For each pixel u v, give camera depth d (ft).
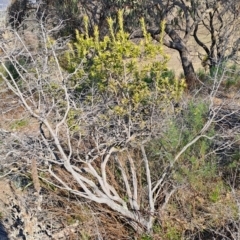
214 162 16.75
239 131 19.06
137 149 16.81
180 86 15.17
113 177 15.94
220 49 34.04
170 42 36.27
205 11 35.19
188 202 15.46
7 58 13.82
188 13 37.42
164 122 15.57
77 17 37.19
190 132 17.40
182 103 18.12
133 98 14.25
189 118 17.80
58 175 16.44
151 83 14.89
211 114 17.85
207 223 14.55
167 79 14.76
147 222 14.71
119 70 14.08
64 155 13.85
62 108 14.32
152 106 14.74
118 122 14.76
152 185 16.24
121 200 14.84
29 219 14.55
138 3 34.35
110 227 14.69
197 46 43.75
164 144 16.21
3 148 14.51
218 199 15.56
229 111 21.34
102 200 14.43
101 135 15.05
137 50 13.89
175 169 15.89
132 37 32.81
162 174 16.03
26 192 16.85
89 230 14.47
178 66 41.55
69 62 15.55
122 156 16.22
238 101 24.62
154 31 33.83
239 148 17.84
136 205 14.97
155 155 16.60
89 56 16.17
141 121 14.69
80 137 14.94
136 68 14.14
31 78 14.51
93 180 16.31
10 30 14.26
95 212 15.25
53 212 15.14
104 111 15.12
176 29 37.17
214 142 17.87
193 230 14.65
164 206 14.93
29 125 18.61
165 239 14.25
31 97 13.89
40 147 14.29
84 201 15.90
